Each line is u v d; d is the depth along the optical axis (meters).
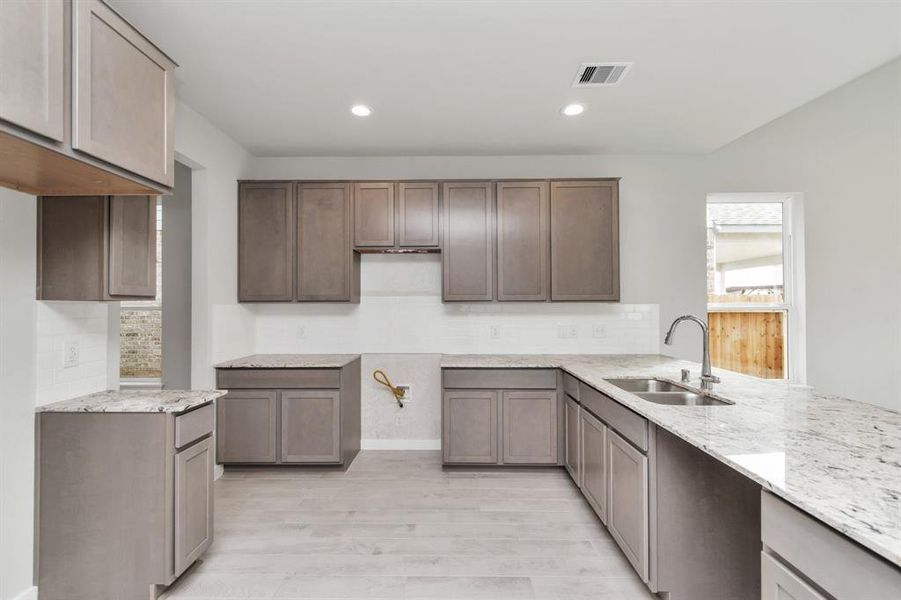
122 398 2.02
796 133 3.72
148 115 1.70
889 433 1.45
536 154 3.80
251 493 2.93
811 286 3.70
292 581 2.00
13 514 1.75
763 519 1.11
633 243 3.81
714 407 1.83
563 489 2.98
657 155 3.80
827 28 2.06
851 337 3.62
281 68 2.41
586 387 2.70
